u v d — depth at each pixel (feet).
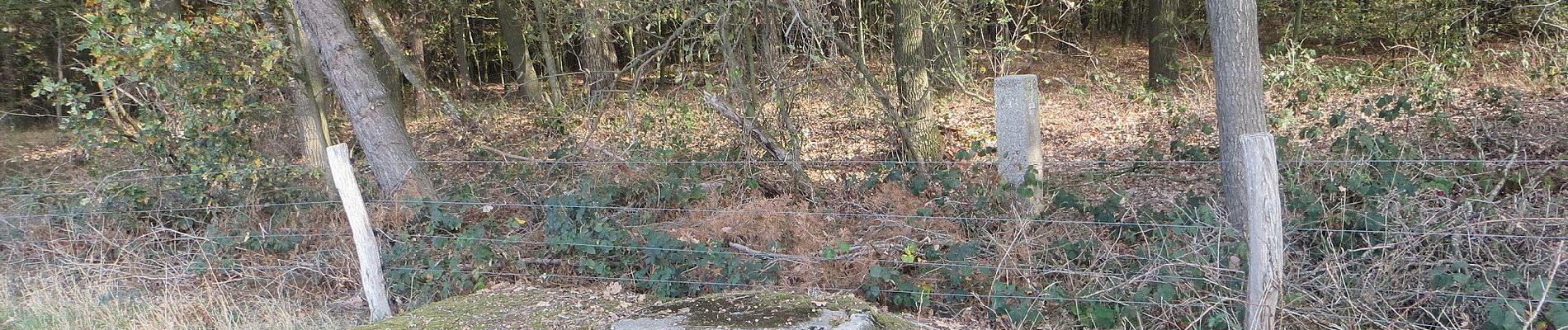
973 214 15.74
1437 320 12.05
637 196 18.54
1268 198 10.36
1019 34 24.20
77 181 20.81
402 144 19.06
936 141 23.02
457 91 50.26
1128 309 13.34
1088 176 19.34
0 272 17.89
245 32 19.92
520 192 18.81
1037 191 15.74
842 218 17.12
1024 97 15.44
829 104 23.93
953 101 27.09
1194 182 18.84
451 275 16.40
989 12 23.80
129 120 21.86
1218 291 12.80
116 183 19.40
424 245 16.33
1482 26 32.04
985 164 16.79
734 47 20.88
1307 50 25.95
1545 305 11.76
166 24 18.44
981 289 14.85
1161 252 13.44
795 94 21.61
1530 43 27.84
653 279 15.39
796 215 16.52
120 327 15.28
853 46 21.88
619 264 16.02
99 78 18.53
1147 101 31.14
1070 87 29.40
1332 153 17.28
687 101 23.56
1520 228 13.06
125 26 18.85
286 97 23.52
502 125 30.27
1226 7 14.21
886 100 21.93
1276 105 26.94
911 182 17.44
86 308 15.72
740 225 16.24
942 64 23.32
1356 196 15.01
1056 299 13.60
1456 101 26.12
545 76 26.71
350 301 16.30
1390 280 12.70
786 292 14.51
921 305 14.56
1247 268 12.81
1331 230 12.96
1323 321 12.46
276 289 16.97
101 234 18.51
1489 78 28.53
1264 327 10.75
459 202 16.69
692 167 18.76
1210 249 13.08
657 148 20.67
